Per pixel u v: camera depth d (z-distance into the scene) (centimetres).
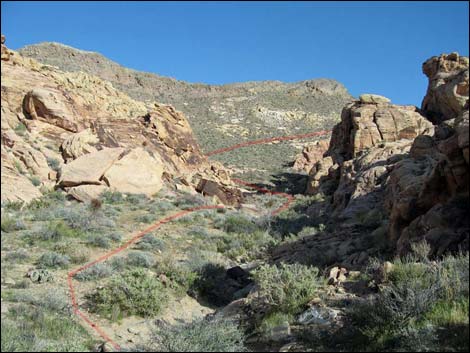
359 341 687
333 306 829
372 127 3288
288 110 10312
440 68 3581
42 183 2375
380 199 2109
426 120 3281
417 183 1238
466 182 1052
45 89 3105
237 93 11888
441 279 718
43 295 1017
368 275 945
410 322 658
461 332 606
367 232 1524
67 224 1759
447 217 980
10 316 852
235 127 8681
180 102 10650
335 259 1268
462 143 994
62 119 2997
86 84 3919
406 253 996
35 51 10900
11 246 1423
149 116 3584
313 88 12000
